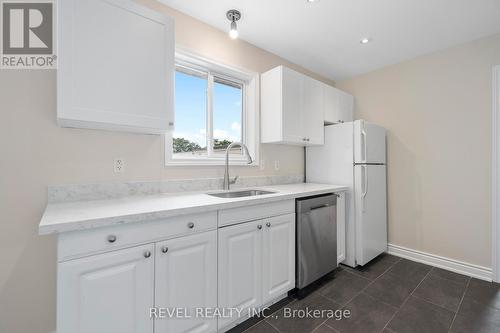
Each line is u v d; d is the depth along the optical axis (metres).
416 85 2.65
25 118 1.30
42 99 1.34
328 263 2.13
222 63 2.14
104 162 1.54
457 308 1.72
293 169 2.82
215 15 1.94
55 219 0.95
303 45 2.41
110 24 1.28
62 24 1.14
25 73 1.31
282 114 2.24
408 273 2.30
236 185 2.25
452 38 2.25
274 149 2.61
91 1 1.22
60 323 0.92
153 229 1.14
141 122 1.39
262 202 1.59
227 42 2.19
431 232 2.52
